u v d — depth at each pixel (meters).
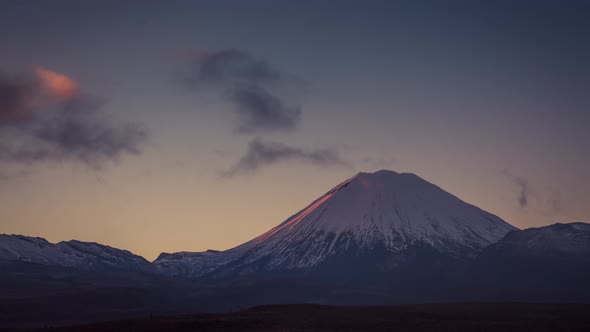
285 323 110.25
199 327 106.25
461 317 119.31
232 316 118.06
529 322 111.56
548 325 107.62
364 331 103.06
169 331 104.31
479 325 108.31
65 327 109.69
